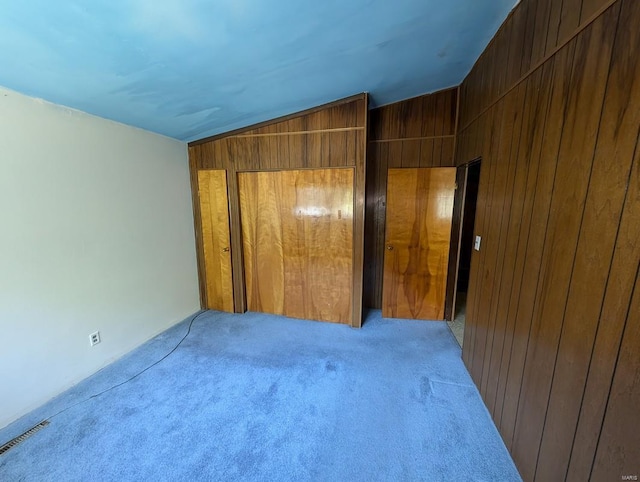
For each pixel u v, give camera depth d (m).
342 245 3.17
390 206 3.23
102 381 2.27
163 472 1.54
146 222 2.84
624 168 0.89
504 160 1.82
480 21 1.84
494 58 2.02
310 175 3.12
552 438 1.23
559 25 1.26
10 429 1.80
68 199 2.13
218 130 3.12
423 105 3.22
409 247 3.27
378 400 2.07
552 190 1.29
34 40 1.34
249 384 2.24
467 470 1.55
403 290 3.36
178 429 1.82
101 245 2.39
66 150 2.10
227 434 1.78
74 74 1.69
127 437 1.75
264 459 1.62
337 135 2.93
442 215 3.15
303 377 2.33
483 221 2.17
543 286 1.33
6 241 1.79
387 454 1.64
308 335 3.02
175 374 2.37
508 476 1.51
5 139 1.76
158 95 2.11
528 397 1.44
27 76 1.65
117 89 1.93
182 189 3.31
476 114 2.44
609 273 0.94
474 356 2.27
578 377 1.08
